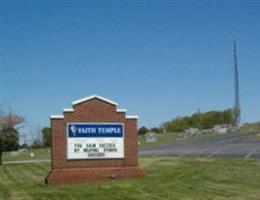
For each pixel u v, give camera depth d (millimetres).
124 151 29500
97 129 29156
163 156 48938
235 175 26391
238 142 59219
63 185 27391
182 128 137375
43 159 68625
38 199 21828
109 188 24500
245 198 18719
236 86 109188
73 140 28750
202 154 45938
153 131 139875
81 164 28766
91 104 29188
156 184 25016
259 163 31594
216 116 132500
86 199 21094
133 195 21484
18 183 30078
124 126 29641
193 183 24328
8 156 88188
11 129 57312
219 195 19922
